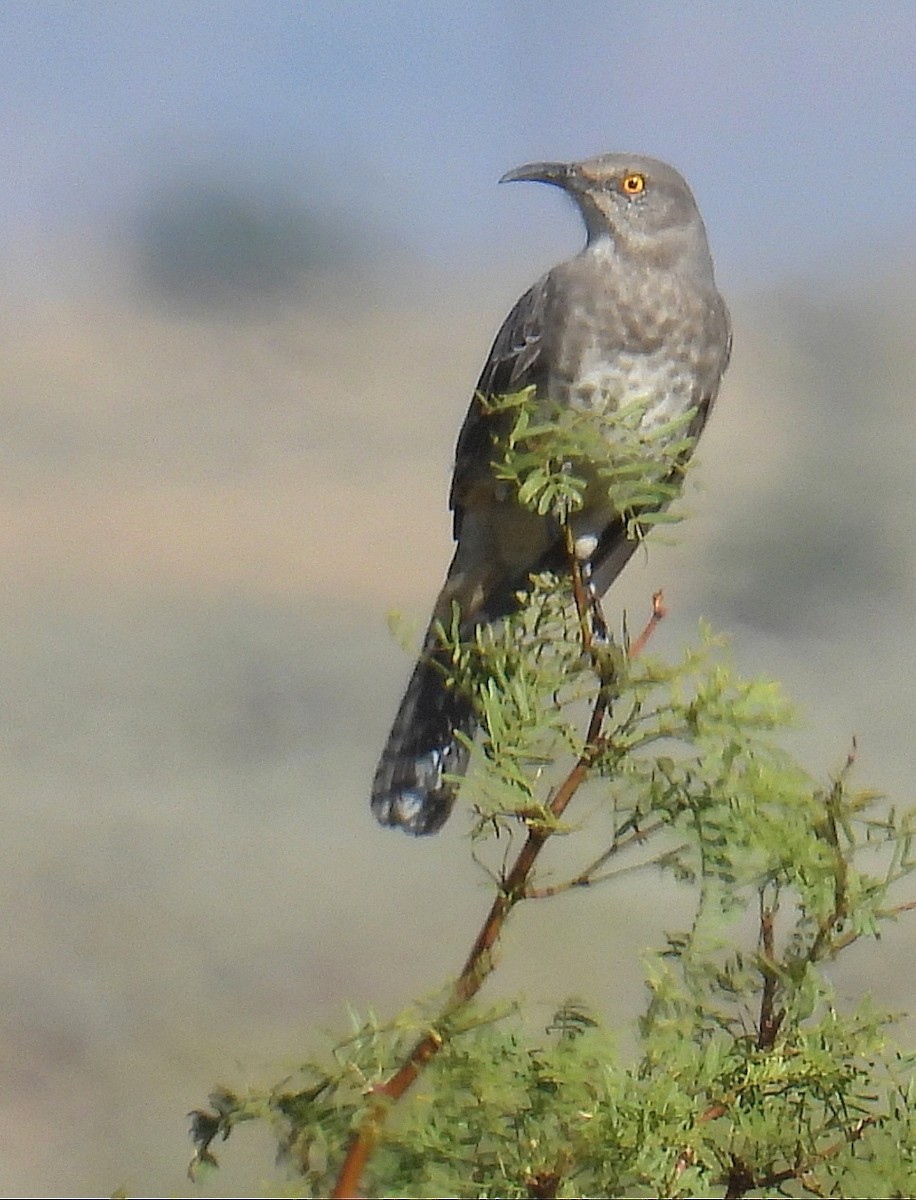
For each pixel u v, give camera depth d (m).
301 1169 4.02
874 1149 4.29
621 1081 4.14
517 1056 4.12
